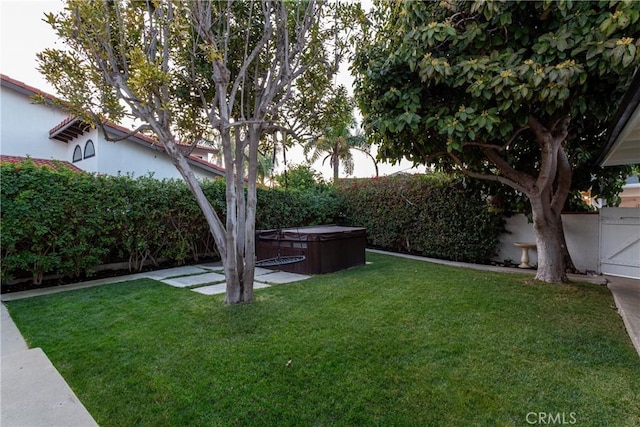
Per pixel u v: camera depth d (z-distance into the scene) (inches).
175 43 164.9
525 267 274.2
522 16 162.7
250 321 144.9
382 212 380.2
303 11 181.6
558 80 138.6
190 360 111.0
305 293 191.8
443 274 240.5
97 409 86.7
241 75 163.9
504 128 167.3
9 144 387.2
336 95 205.8
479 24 164.9
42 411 85.5
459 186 311.6
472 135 164.7
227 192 165.2
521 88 144.9
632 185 412.2
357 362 108.4
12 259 199.8
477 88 156.3
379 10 210.8
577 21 145.0
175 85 181.3
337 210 427.2
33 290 206.1
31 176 205.6
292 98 198.4
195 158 418.9
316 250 251.4
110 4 152.3
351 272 254.2
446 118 170.2
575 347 118.2
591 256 264.1
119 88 147.3
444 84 181.6
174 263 297.3
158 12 148.9
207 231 311.4
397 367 105.1
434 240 329.4
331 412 84.3
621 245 247.3
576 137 240.1
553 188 253.8
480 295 183.3
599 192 261.0
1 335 134.1
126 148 374.9
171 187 279.0
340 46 191.5
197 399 90.0
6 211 195.8
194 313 156.9
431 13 174.9
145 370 105.2
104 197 238.1
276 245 276.7
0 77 370.0
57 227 217.5
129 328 139.3
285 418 82.3
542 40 148.8
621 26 127.0
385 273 246.5
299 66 186.4
